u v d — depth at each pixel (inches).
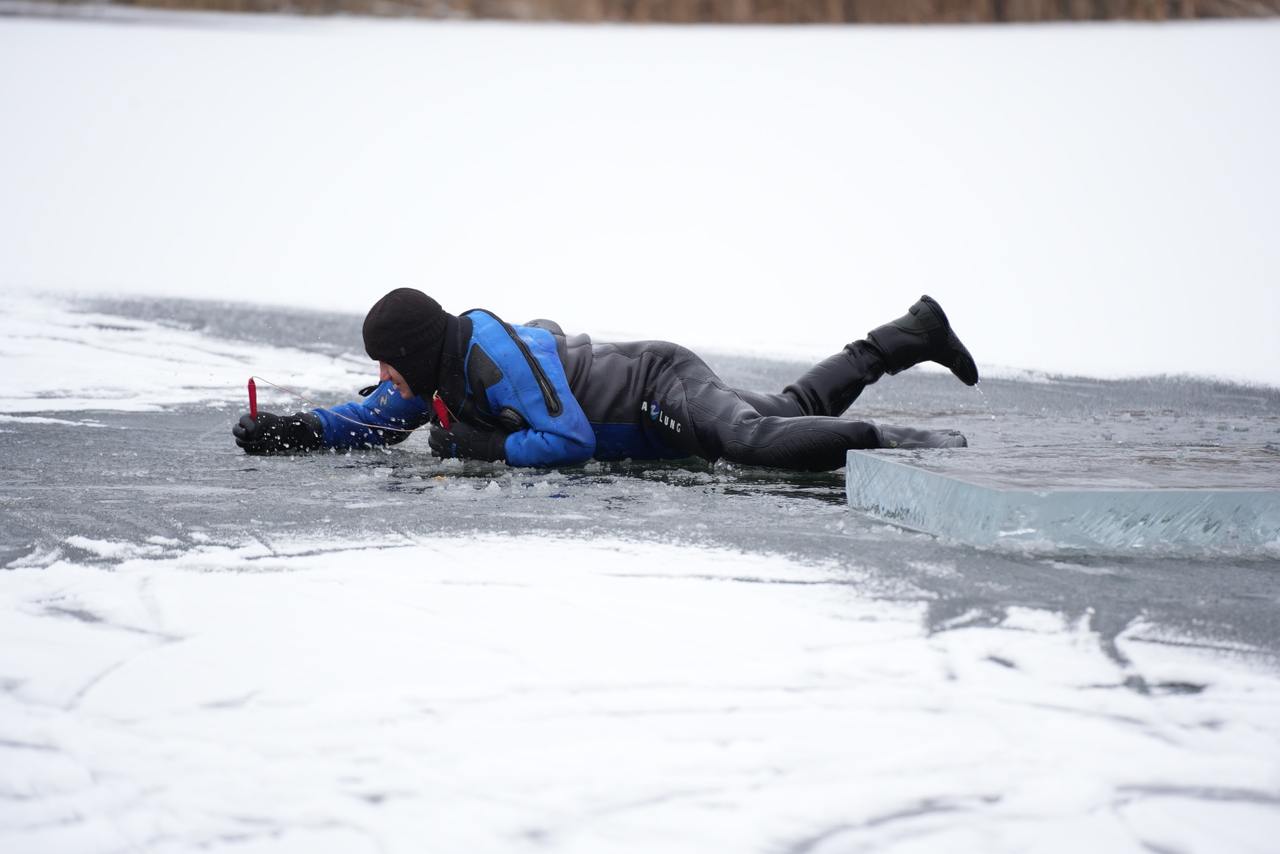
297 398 561.9
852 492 342.3
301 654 213.3
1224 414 552.1
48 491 351.6
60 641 219.1
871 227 1180.5
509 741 179.8
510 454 390.9
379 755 175.5
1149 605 246.5
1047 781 168.6
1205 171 1290.6
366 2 2581.2
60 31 2229.3
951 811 160.9
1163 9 2292.1
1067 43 2022.6
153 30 2282.2
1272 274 968.3
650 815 159.5
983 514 294.5
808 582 260.4
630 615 236.1
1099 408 571.5
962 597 250.1
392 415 433.1
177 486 361.7
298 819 158.4
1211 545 297.3
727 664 209.9
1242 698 197.6
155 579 259.0
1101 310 888.9
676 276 1037.8
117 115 1700.3
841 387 441.7
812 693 197.8
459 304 941.2
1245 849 152.4
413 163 1498.5
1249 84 1653.5
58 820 158.2
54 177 1422.2
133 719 186.7
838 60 1969.7
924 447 387.5
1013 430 486.0
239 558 277.0
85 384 587.5
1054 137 1477.6
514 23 2482.8
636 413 407.2
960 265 1041.5
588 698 195.2
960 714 190.1
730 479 385.1
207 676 203.3
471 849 151.6
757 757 175.2
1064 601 248.4
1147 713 191.3
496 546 289.7
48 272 1024.9
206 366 652.7
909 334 448.5
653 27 2431.1
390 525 311.0
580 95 1803.6
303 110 1743.4
